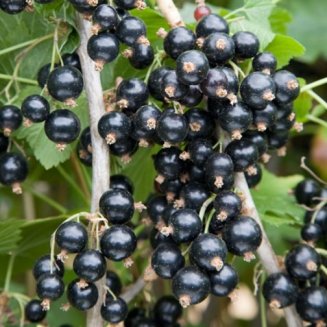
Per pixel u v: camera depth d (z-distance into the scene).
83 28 0.56
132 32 0.55
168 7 0.58
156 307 0.61
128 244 0.53
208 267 0.53
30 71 0.63
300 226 0.63
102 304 0.55
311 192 0.62
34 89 0.61
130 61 0.57
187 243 0.54
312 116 0.64
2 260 0.65
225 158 0.55
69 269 0.66
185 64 0.53
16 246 0.63
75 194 0.76
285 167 0.80
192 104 0.55
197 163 0.55
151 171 0.64
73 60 0.57
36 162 0.69
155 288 0.71
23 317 0.59
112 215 0.54
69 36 0.57
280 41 0.60
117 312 0.55
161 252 0.54
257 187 0.65
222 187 0.55
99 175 0.55
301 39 0.76
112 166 0.61
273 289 0.56
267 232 0.71
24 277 0.81
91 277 0.53
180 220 0.54
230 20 0.59
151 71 0.57
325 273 0.58
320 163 0.76
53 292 0.53
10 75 0.63
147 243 0.65
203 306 0.83
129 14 0.57
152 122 0.54
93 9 0.55
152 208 0.57
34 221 0.61
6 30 0.62
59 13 0.57
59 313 0.68
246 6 0.62
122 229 0.53
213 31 0.56
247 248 0.54
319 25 0.76
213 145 0.56
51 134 0.55
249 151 0.55
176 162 0.56
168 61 0.57
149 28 0.60
